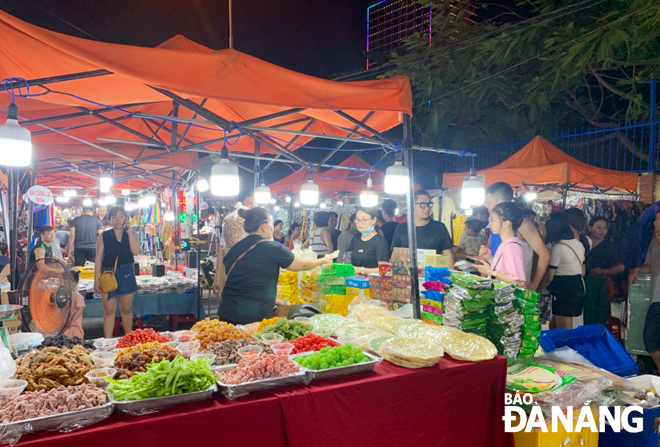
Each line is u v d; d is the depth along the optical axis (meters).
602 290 5.31
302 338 2.78
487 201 4.15
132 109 5.15
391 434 2.39
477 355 2.67
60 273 3.18
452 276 3.22
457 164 12.41
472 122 13.16
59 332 3.12
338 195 13.68
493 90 11.27
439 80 11.38
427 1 11.61
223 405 1.98
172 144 5.38
